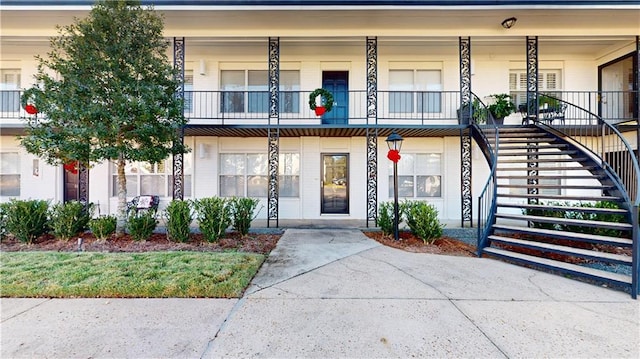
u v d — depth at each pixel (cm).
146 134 531
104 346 242
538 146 645
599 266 448
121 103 501
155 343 247
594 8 661
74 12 676
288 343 247
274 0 674
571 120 844
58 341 249
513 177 578
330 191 913
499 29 752
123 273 384
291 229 727
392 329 269
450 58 884
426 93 888
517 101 879
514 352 235
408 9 679
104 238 570
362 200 897
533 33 748
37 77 518
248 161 913
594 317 293
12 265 413
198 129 775
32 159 865
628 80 800
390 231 643
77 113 489
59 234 568
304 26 748
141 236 571
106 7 523
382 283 380
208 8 674
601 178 536
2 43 777
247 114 891
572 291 356
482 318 289
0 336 255
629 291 354
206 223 565
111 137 525
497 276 407
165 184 895
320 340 252
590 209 472
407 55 882
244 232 632
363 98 888
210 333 262
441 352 235
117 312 300
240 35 759
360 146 899
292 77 899
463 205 785
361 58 888
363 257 496
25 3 658
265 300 330
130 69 532
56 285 346
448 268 440
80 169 786
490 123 786
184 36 756
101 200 875
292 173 913
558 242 562
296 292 352
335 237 643
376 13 693
